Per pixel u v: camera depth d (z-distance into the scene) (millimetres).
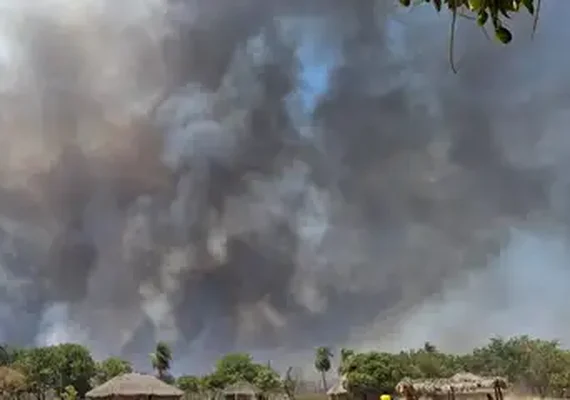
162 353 79688
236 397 68812
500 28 2561
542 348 68312
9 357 75438
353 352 77125
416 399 37188
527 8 2527
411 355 74000
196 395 74250
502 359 69438
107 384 43719
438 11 2662
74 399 74125
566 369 65688
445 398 36562
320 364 79562
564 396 64688
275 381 78625
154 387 43594
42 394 75062
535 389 66562
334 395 73938
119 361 79938
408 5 2949
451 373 70875
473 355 71750
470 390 35875
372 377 70875
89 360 78625
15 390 67812
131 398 42812
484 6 2568
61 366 76188
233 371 78188
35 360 75750
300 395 78812
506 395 51812
